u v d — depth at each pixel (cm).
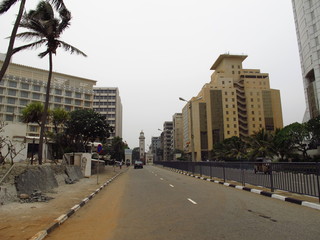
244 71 10894
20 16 1290
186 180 2152
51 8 1870
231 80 10500
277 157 4409
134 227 638
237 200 1034
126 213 818
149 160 12594
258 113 10262
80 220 740
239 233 565
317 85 5188
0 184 1034
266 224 641
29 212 802
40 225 641
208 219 702
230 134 9969
